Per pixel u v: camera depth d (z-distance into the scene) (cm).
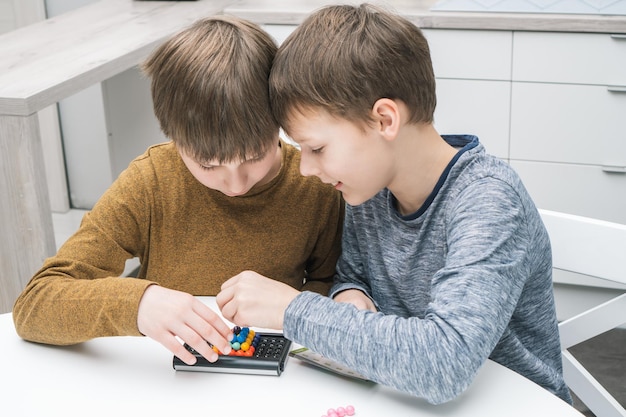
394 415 92
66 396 97
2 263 187
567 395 121
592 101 244
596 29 235
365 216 121
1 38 234
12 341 110
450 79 253
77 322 104
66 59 205
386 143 102
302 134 101
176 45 104
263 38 108
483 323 92
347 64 96
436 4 250
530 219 106
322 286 131
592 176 251
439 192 107
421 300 116
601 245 122
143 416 92
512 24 241
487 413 93
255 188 124
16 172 177
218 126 101
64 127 329
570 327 130
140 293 102
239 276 103
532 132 252
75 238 119
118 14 263
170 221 125
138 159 126
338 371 99
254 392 97
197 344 99
